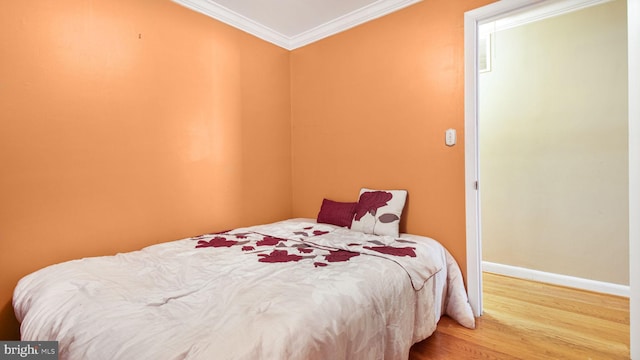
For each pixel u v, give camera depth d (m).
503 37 2.80
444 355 1.61
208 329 0.90
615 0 2.32
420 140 2.26
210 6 2.34
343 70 2.68
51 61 1.62
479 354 1.61
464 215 2.06
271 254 1.68
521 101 2.74
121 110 1.89
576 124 2.50
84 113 1.75
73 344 0.92
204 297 1.13
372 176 2.53
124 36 1.90
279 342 0.88
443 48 2.13
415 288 1.54
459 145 2.07
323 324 1.02
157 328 0.91
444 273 1.99
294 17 2.59
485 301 2.28
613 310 2.11
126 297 1.13
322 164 2.87
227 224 2.52
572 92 2.51
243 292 1.15
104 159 1.83
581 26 2.46
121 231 1.91
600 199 2.42
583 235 2.50
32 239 1.59
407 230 2.33
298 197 3.08
